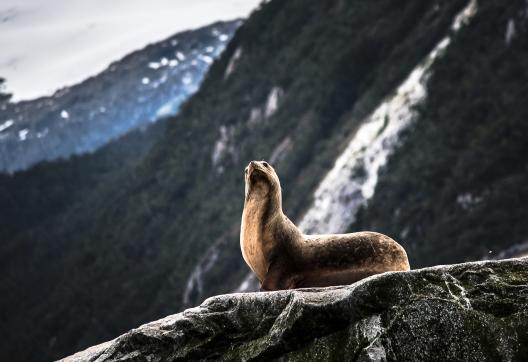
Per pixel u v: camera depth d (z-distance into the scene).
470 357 21.75
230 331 24.50
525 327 21.66
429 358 21.95
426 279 22.62
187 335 24.72
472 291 22.30
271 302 24.28
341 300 23.00
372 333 22.48
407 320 22.25
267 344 23.62
